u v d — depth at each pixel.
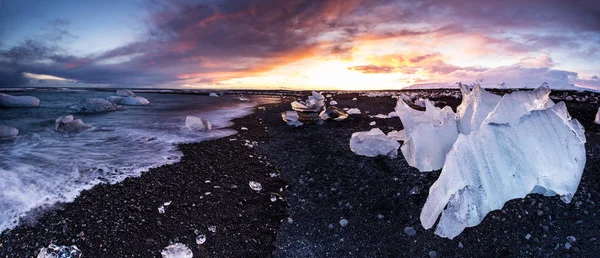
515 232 3.59
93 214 3.59
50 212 3.52
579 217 3.72
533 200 4.02
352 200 4.48
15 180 4.04
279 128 9.01
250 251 3.48
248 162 5.88
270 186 4.97
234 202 4.32
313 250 3.62
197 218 3.82
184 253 3.24
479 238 3.55
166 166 5.20
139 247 3.22
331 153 6.29
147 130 7.86
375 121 9.59
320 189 4.87
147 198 4.09
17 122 8.64
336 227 3.97
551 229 3.59
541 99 3.91
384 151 5.79
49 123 8.59
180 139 7.02
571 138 3.54
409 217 3.98
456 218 3.39
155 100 18.72
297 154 6.45
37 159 5.01
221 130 8.38
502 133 3.46
